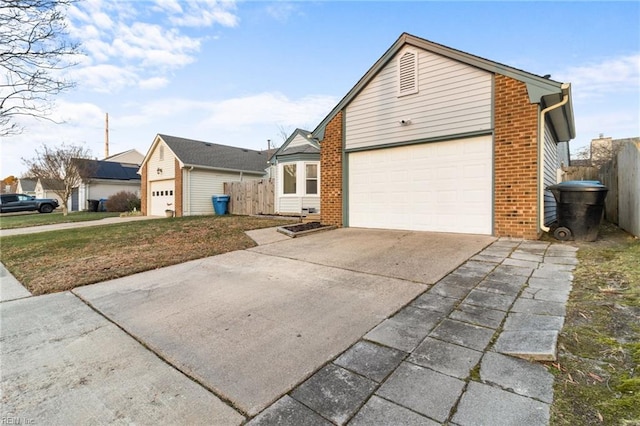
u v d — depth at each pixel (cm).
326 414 183
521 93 633
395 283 410
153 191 1922
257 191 1584
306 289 409
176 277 492
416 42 761
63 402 204
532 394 187
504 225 656
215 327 310
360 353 248
